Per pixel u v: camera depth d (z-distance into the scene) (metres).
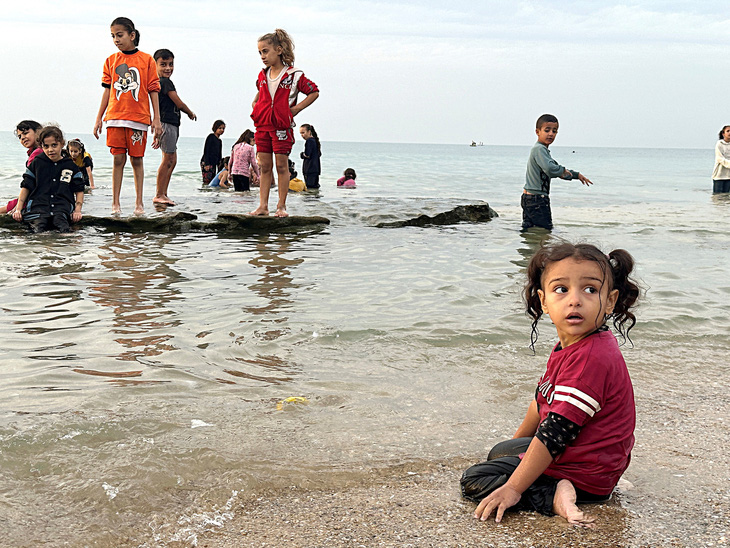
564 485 2.24
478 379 3.58
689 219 10.91
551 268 2.32
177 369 3.60
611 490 2.30
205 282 5.62
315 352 3.96
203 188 15.43
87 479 2.40
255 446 2.72
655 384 3.53
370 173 26.86
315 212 9.78
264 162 8.87
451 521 2.17
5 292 5.12
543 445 2.22
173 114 9.82
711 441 2.83
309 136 16.84
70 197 8.13
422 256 7.05
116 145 8.52
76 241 7.38
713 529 2.12
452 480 2.48
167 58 9.69
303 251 7.22
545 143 9.20
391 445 2.77
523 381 3.55
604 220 10.69
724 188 17.23
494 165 39.22
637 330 4.48
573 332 2.28
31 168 7.96
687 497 2.34
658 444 2.80
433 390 3.41
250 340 4.12
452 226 9.64
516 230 9.28
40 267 6.00
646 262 6.88
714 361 3.93
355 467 2.56
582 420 2.21
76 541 2.04
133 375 3.50
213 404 3.15
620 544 2.03
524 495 2.28
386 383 3.50
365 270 6.27
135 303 4.90
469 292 5.45
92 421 2.88
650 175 30.03
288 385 3.44
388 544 2.03
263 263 6.48
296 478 2.47
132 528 2.13
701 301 5.27
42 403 3.09
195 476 2.46
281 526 2.14
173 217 8.41
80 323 4.39
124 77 8.42
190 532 2.10
